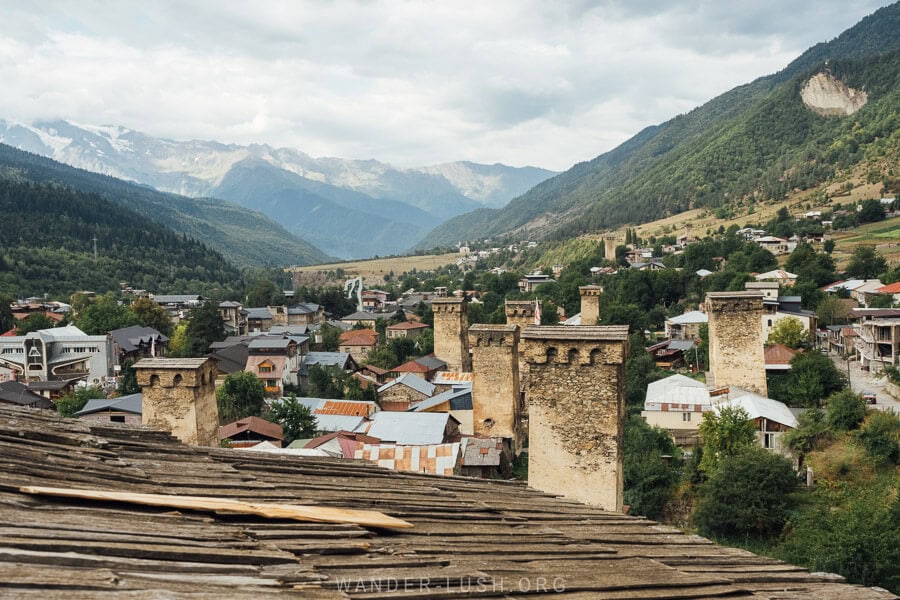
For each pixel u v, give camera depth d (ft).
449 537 29.96
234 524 24.29
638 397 201.98
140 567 18.20
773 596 30.27
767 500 114.73
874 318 214.48
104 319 347.77
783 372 195.42
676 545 38.83
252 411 185.37
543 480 67.97
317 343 344.28
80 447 31.63
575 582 25.80
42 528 19.27
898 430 127.65
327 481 36.81
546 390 67.82
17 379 281.54
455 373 212.43
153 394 82.43
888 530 93.66
